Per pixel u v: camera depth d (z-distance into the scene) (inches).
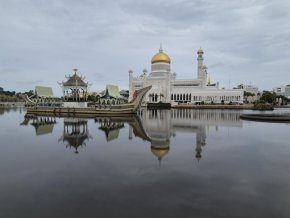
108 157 573.3
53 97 3152.1
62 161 539.2
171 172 452.1
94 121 1562.5
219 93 4141.2
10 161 540.1
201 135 927.0
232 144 736.3
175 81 4439.0
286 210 299.4
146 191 358.9
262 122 1455.5
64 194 350.6
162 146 706.8
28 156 588.1
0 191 364.5
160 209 301.6
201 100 4224.9
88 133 993.5
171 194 347.3
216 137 874.8
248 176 427.8
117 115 2121.1
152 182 398.0
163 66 4367.6
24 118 1861.5
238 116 1979.6
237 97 4042.8
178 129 1115.3
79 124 1371.8
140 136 905.5
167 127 1196.5
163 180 407.5
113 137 881.5
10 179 417.1
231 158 558.9
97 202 323.0
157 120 1612.9
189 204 315.9
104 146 712.4
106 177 424.5
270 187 375.6
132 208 305.0
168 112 2608.3
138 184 389.1
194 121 1530.5
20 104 5920.3
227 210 299.1
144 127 1202.6
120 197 337.7
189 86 4367.6
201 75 4352.9
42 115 2218.3
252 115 1692.9
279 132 1008.9
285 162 524.7
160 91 4185.5
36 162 530.3
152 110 3068.4
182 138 852.0
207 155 588.7
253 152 623.8
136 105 2151.8
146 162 524.4
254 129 1112.8
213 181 402.0
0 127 1237.7
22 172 456.1
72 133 1002.7
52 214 290.5
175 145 720.3
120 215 286.4
